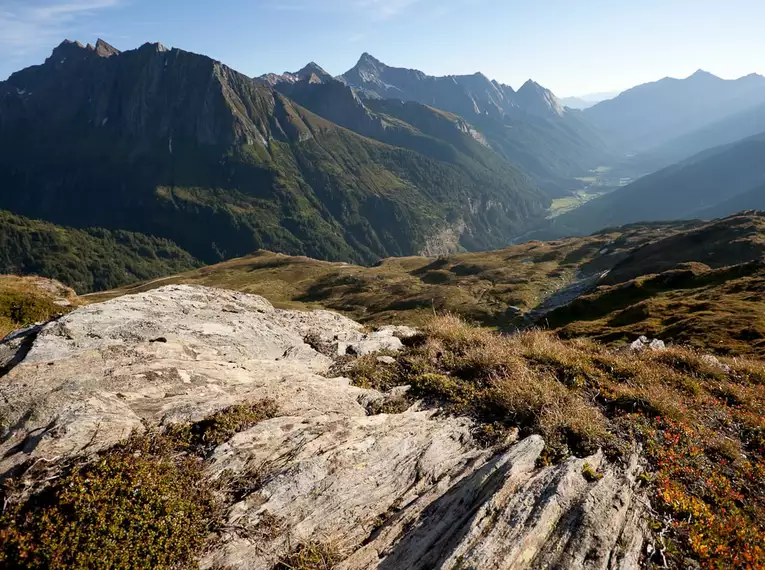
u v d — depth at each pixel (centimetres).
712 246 9869
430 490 707
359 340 1535
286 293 16250
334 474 695
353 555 577
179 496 593
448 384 1105
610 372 1338
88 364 882
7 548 487
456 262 17238
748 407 1224
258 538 575
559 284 12600
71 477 564
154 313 1268
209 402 823
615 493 674
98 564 492
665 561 598
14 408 701
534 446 788
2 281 2922
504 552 538
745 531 666
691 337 4091
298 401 916
